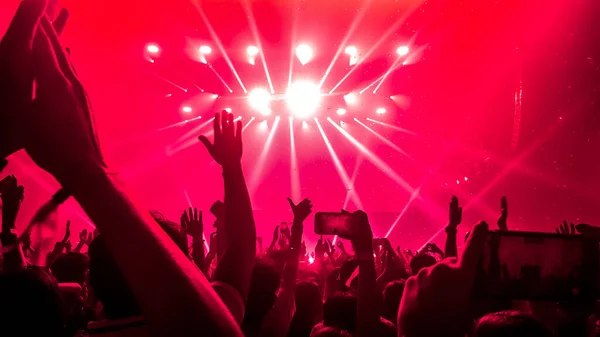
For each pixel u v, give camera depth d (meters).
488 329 1.42
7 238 1.86
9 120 0.59
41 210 1.26
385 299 2.74
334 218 1.90
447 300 1.33
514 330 1.38
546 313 2.12
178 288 0.59
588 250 1.42
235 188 1.40
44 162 0.60
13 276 1.08
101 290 1.04
